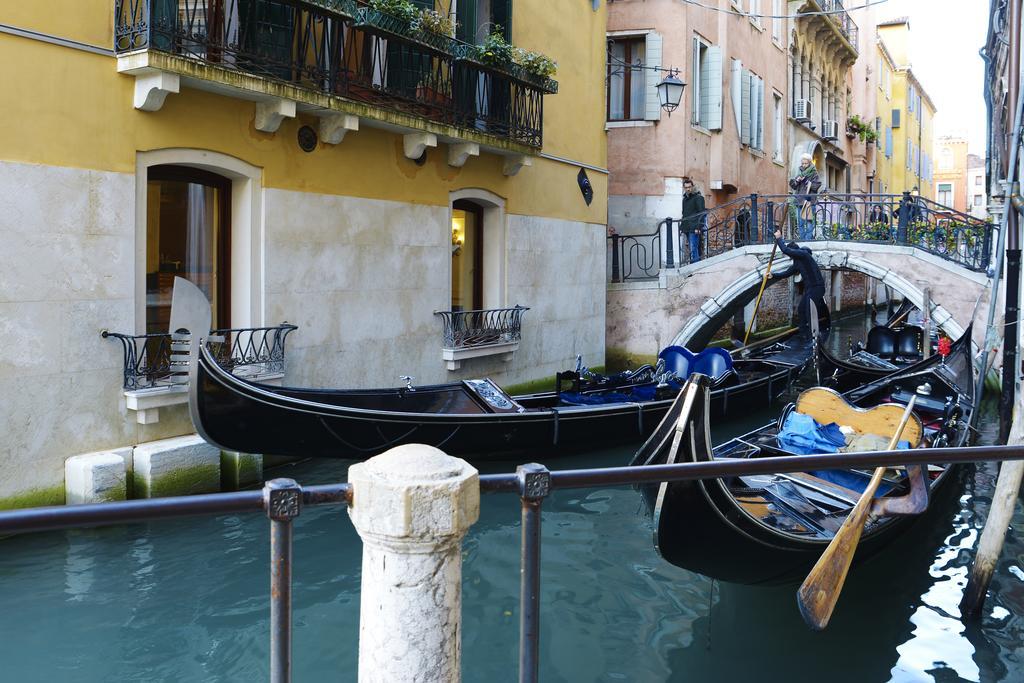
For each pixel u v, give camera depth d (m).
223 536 6.60
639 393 10.15
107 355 6.81
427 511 1.82
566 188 13.02
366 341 9.28
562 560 6.41
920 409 9.40
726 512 4.51
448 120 9.70
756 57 20.62
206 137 7.49
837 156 28.48
